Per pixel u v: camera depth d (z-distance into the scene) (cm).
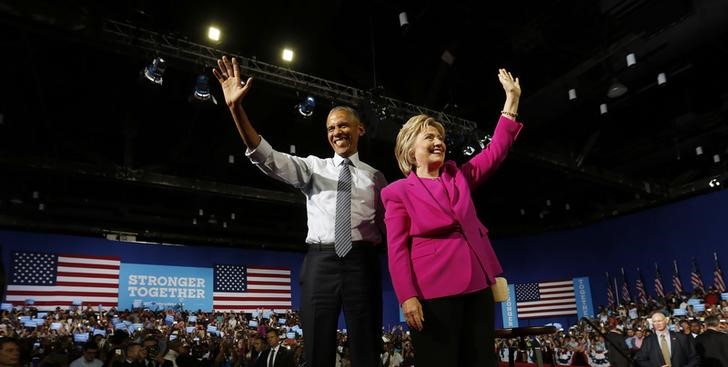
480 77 1625
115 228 2303
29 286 2020
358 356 250
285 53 1301
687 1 1231
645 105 1789
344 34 1458
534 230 2753
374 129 1409
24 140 1812
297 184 280
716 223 2091
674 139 1992
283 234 2675
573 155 1973
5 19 1021
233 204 2539
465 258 202
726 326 1030
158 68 1134
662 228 2269
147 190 2322
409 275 204
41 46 1286
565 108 1630
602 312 2328
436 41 1487
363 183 280
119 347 965
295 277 2662
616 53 1402
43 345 1258
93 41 1101
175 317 2091
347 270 260
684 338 759
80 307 2072
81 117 1673
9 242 2030
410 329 206
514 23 1409
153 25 1144
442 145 230
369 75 1501
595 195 2614
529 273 2714
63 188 2216
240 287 2502
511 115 259
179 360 1256
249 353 1338
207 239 2544
